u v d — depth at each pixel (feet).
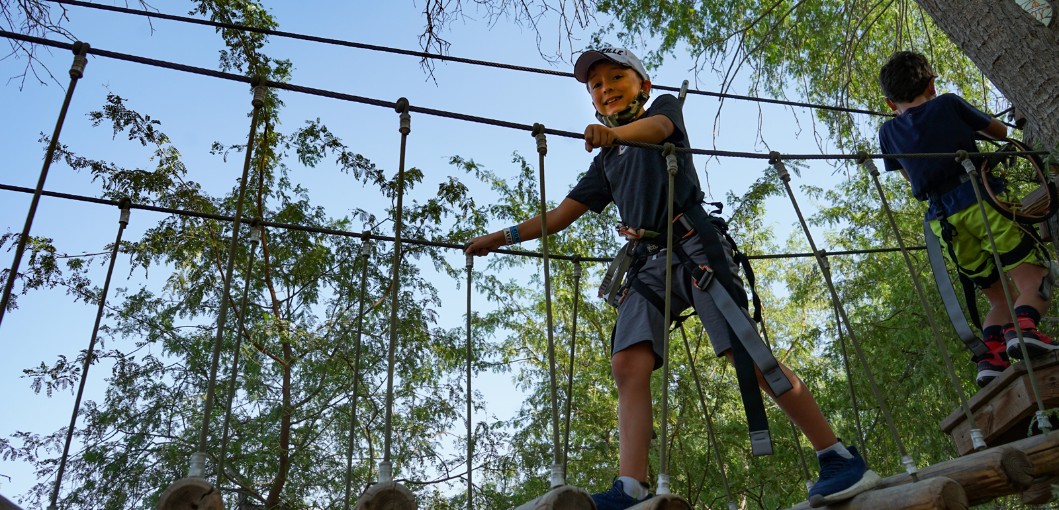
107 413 28.68
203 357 30.66
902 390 25.91
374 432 32.27
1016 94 12.26
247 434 29.73
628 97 10.55
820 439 8.32
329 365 30.45
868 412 27.55
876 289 30.32
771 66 25.22
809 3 25.88
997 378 10.68
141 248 30.55
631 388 8.82
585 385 36.60
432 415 31.24
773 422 32.32
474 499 30.76
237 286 32.14
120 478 28.22
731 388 35.06
